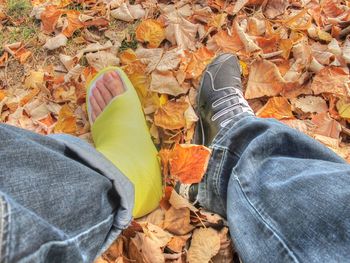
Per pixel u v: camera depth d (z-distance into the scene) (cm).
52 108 117
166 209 98
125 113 108
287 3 128
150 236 91
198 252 92
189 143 109
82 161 72
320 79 114
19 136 60
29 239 46
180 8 129
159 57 118
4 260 43
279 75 114
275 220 71
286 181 73
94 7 133
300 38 121
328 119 110
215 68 114
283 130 82
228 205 81
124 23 131
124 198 75
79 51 127
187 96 116
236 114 104
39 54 128
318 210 66
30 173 57
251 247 72
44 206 56
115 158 95
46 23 130
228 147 91
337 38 124
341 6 129
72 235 58
